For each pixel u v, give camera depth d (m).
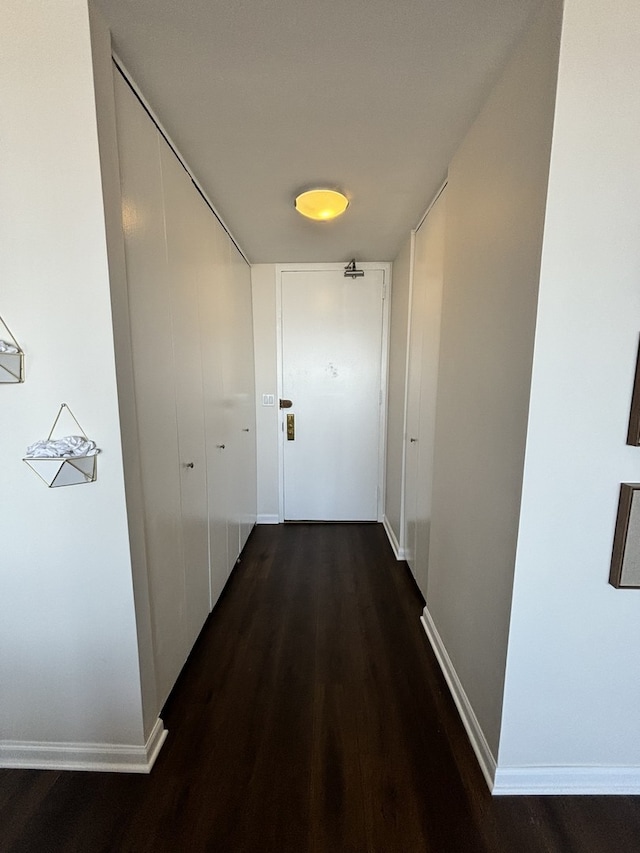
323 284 3.19
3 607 1.23
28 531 1.18
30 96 1.00
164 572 1.47
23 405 1.12
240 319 2.72
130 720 1.27
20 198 1.04
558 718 1.19
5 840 1.09
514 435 1.12
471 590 1.42
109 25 1.04
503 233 1.19
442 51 1.12
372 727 1.44
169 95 1.29
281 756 1.32
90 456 1.11
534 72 1.02
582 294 1.00
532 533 1.10
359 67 1.18
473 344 1.42
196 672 1.70
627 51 0.91
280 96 1.30
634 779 1.22
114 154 1.09
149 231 1.33
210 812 1.16
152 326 1.35
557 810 1.17
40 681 1.26
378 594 2.34
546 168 0.96
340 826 1.12
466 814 1.16
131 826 1.12
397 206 2.12
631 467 1.08
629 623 1.15
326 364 3.29
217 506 2.16
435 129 1.47
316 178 1.82
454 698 1.56
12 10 0.97
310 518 3.47
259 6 0.99
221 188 1.90
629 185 0.96
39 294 1.07
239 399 2.70
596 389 1.04
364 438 3.37
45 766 1.29
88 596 1.21
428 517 2.10
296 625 2.04
